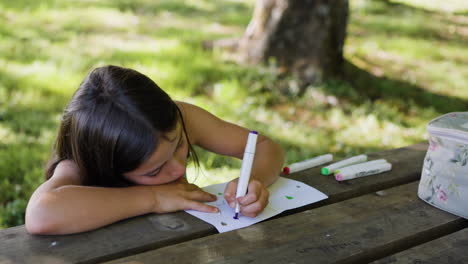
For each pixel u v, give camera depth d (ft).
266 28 16.12
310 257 3.59
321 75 15.85
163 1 25.50
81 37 18.06
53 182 4.09
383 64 19.10
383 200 4.61
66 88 13.47
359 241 3.84
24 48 16.12
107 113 3.91
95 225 3.85
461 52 22.27
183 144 4.46
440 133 4.37
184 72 14.93
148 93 4.00
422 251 3.72
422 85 17.49
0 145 10.54
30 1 22.50
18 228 3.85
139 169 4.06
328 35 15.81
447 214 4.40
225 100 13.82
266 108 14.01
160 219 4.10
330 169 5.22
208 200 4.51
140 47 17.24
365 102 15.06
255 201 4.19
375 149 12.06
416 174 5.34
